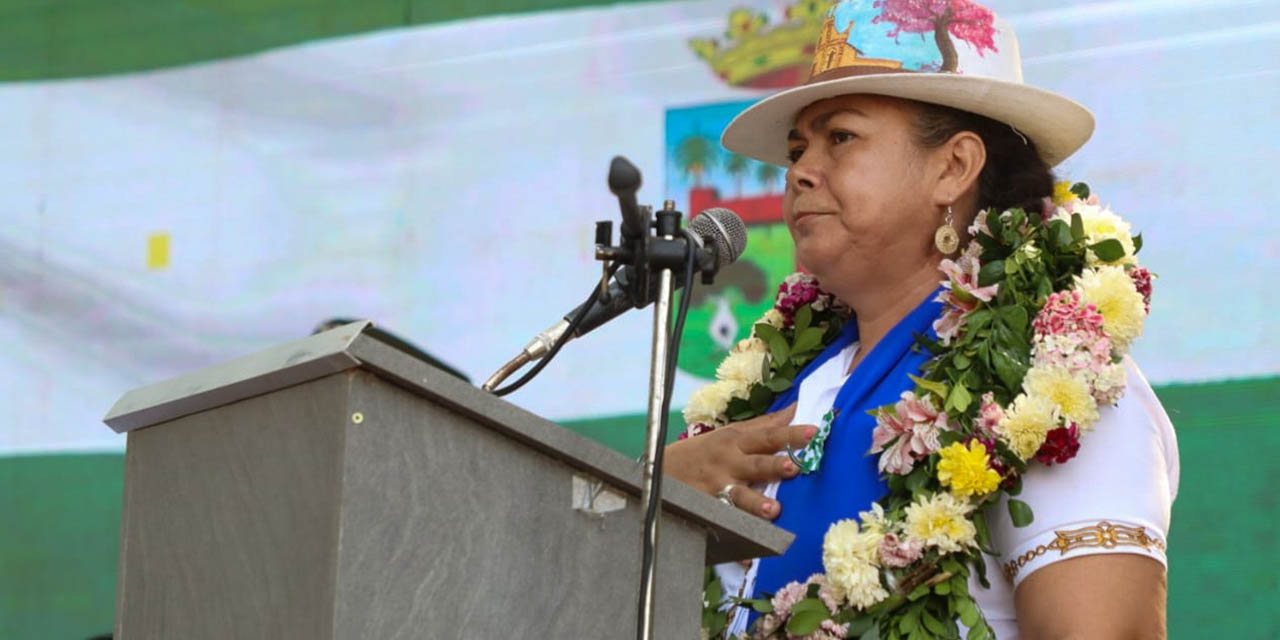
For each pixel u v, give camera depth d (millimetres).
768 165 6230
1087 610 3244
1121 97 5633
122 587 2887
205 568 2672
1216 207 5473
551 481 2645
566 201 6645
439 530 2502
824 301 4312
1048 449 3346
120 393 7449
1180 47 5578
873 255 3850
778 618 3553
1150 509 3395
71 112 7699
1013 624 3479
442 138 6918
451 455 2527
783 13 6285
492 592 2549
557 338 3213
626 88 6562
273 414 2562
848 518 3641
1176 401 5477
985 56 3900
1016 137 3953
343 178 7098
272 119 7281
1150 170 5566
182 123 7477
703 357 6223
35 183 7711
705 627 3754
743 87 6328
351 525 2406
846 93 3873
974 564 3459
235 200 7312
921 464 3545
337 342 2424
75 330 7555
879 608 3422
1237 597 5375
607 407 6375
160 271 7434
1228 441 5410
